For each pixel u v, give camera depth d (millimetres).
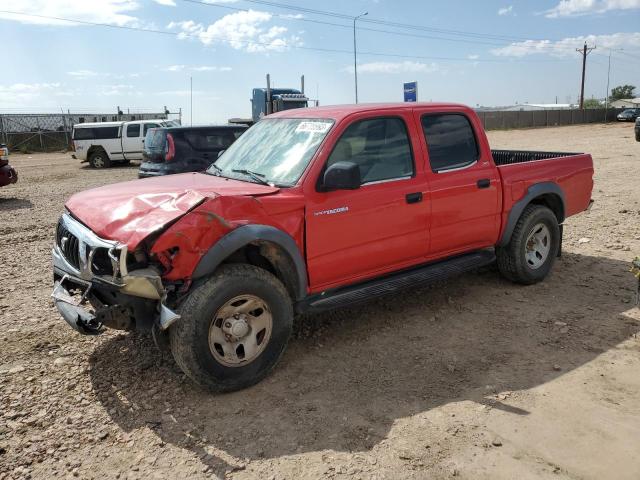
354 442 3273
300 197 4043
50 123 36031
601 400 3641
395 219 4574
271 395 3818
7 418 3555
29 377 4070
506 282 5969
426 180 4793
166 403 3727
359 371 4121
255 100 25203
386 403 3684
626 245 7262
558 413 3506
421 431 3361
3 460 3152
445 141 5051
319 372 4125
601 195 11039
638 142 25312
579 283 5891
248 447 3252
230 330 3723
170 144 11344
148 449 3248
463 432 3336
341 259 4320
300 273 4070
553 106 109062
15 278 6582
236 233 3695
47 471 3068
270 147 4676
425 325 4910
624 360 4168
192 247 3570
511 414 3512
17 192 15117
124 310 3611
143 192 4125
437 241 4961
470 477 2949
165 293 3562
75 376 4094
